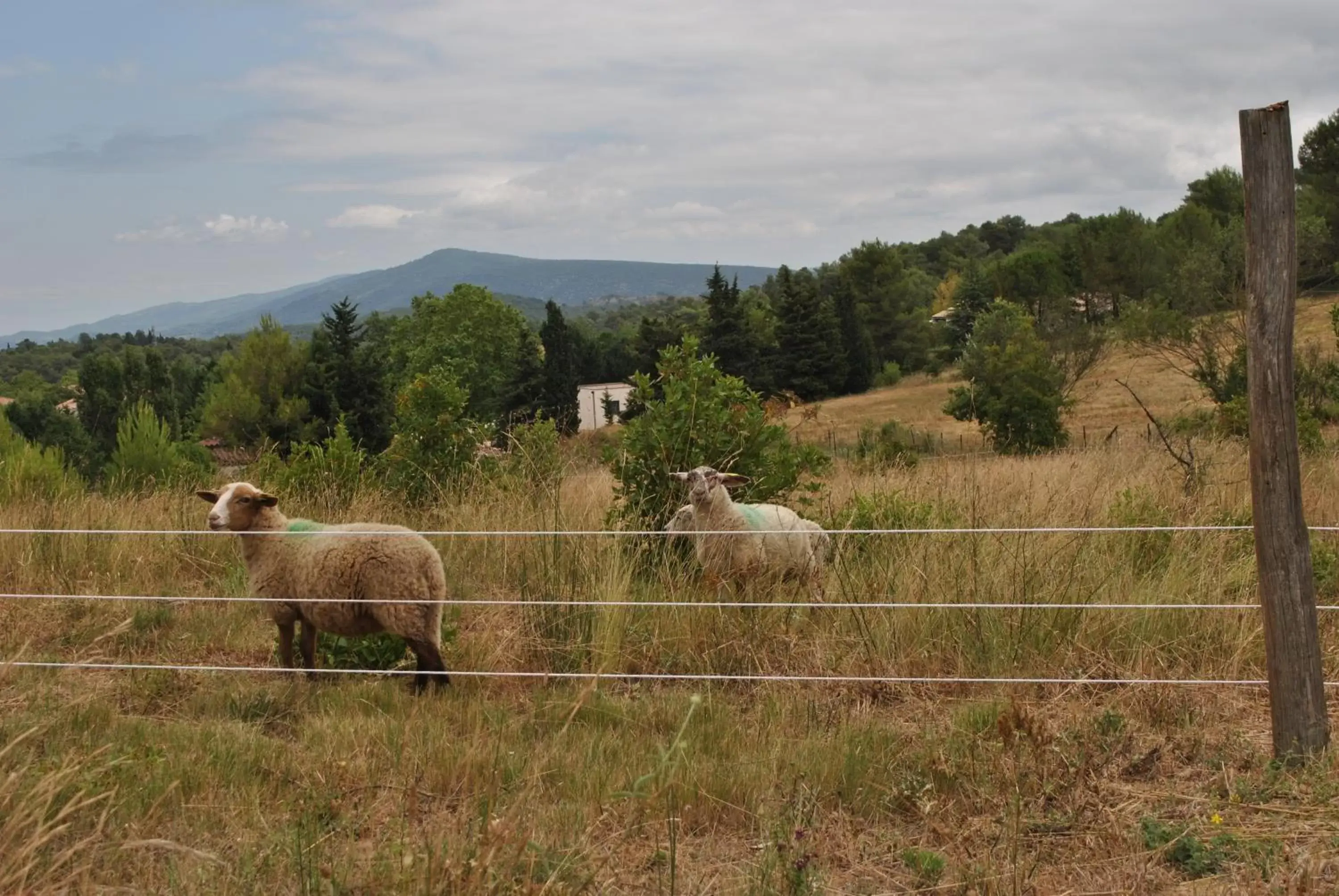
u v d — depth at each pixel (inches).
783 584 332.8
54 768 199.5
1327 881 165.8
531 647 290.0
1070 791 199.8
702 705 246.1
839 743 221.0
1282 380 205.8
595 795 201.8
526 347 2439.7
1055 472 486.6
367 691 266.2
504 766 212.8
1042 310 2017.7
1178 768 215.0
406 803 197.3
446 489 467.8
